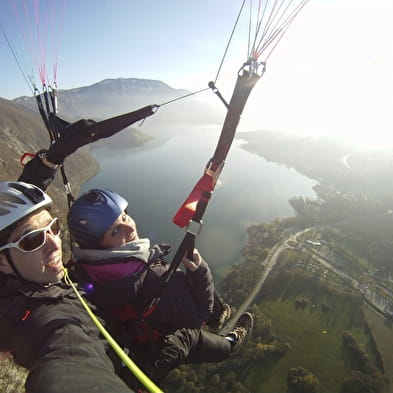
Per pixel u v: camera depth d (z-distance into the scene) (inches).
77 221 94.9
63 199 2428.6
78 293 81.3
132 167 5994.1
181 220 97.9
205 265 106.3
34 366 60.3
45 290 76.5
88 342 67.4
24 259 75.8
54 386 50.6
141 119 113.3
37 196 83.9
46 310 72.1
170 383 1577.3
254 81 95.4
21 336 69.0
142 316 96.3
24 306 72.7
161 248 107.7
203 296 105.7
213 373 1672.0
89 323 75.0
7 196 80.6
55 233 84.5
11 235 76.8
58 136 124.8
